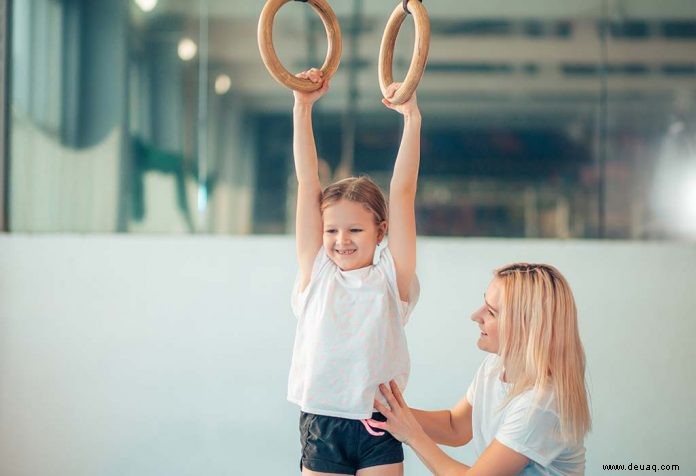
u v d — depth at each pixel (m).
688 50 3.83
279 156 3.90
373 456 1.86
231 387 3.59
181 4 3.94
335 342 1.86
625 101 3.84
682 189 3.82
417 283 1.96
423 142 3.86
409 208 1.93
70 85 3.95
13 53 3.95
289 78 1.90
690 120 3.82
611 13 3.85
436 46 3.87
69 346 3.64
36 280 3.68
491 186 3.83
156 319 3.65
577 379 2.02
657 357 3.54
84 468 3.58
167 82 3.94
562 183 3.83
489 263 3.66
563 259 3.65
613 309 3.59
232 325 3.63
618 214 3.82
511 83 3.85
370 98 3.86
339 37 2.01
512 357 2.07
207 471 3.55
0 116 3.95
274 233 3.89
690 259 3.60
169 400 3.59
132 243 3.71
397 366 1.91
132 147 3.94
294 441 3.53
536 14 3.86
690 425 3.48
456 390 3.52
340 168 3.86
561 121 3.84
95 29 3.96
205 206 3.91
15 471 3.58
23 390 3.62
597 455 3.48
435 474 1.91
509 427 1.99
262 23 1.90
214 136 3.92
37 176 3.95
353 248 1.91
